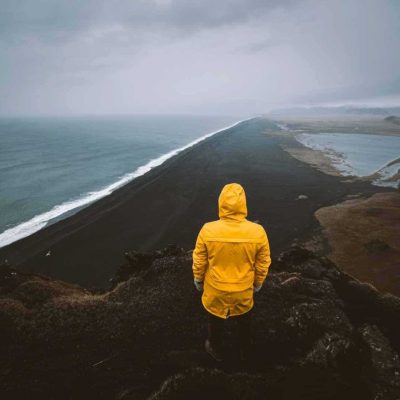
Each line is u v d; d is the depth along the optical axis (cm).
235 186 345
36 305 607
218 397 407
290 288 658
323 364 456
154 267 739
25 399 420
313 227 2936
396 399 405
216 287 354
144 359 478
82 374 455
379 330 545
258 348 485
